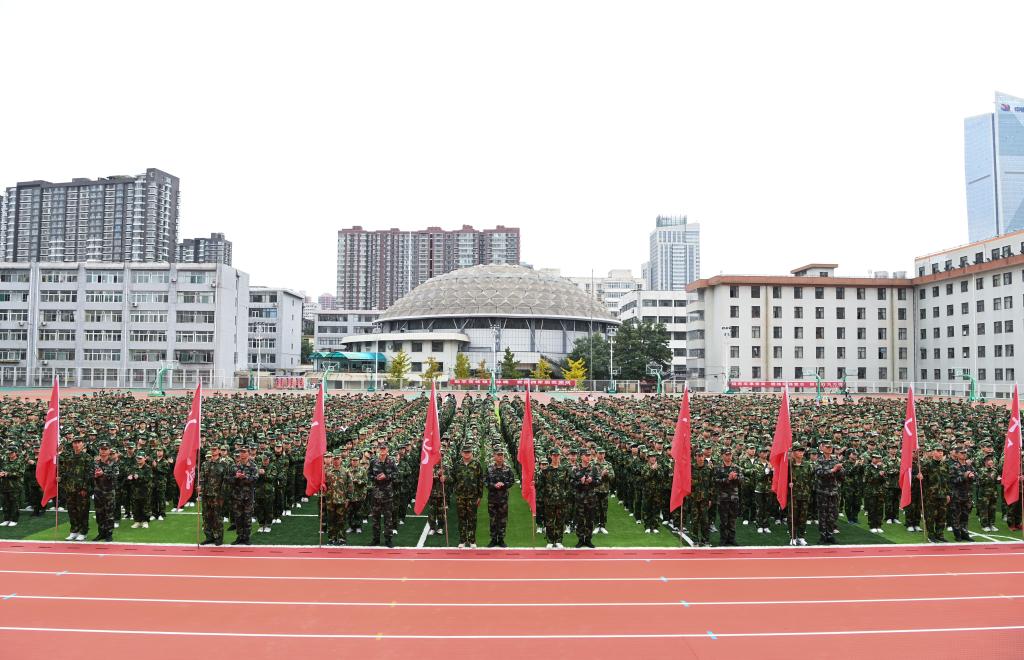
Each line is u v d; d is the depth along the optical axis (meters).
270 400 39.75
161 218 155.25
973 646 9.96
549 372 91.69
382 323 114.38
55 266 86.75
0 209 162.88
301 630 10.31
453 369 95.19
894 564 14.01
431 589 12.24
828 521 15.68
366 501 16.98
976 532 16.95
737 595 12.04
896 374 78.19
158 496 17.50
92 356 86.25
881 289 79.19
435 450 15.75
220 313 86.62
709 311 80.62
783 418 15.70
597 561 14.18
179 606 11.26
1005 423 26.42
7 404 33.16
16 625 10.41
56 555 14.14
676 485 15.34
